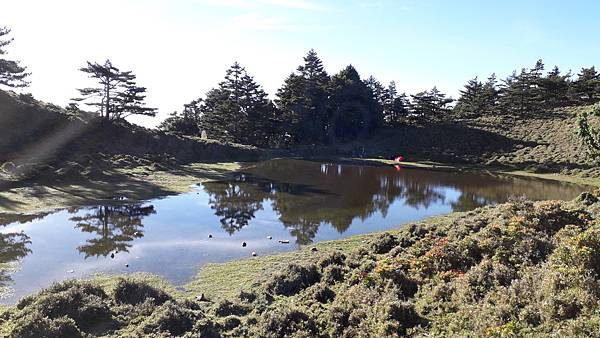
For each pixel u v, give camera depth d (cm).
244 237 2462
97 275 1789
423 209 3438
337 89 9150
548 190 4525
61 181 3716
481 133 8150
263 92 8550
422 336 1098
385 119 10194
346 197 3881
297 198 3753
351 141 8956
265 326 1204
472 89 10850
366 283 1456
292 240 2428
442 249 1600
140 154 5400
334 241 2372
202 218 2900
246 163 6372
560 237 1568
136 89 6425
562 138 7000
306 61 9575
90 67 5981
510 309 1076
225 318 1263
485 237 1656
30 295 1364
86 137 5275
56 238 2319
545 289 1112
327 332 1199
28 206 2973
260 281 1691
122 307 1316
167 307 1276
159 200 3459
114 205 3181
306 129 8544
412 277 1479
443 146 7988
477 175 5841
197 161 6050
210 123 8375
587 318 947
